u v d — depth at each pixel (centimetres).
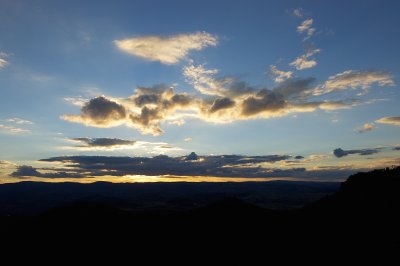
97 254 14562
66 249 15250
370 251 8500
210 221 17912
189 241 15500
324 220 12581
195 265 12594
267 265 10475
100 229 17662
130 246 15412
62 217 19575
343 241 9875
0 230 18438
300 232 12531
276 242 12556
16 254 14888
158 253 14400
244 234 15175
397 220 9969
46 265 13612
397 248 8056
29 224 19075
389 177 13500
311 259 9581
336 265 8375
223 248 13838
